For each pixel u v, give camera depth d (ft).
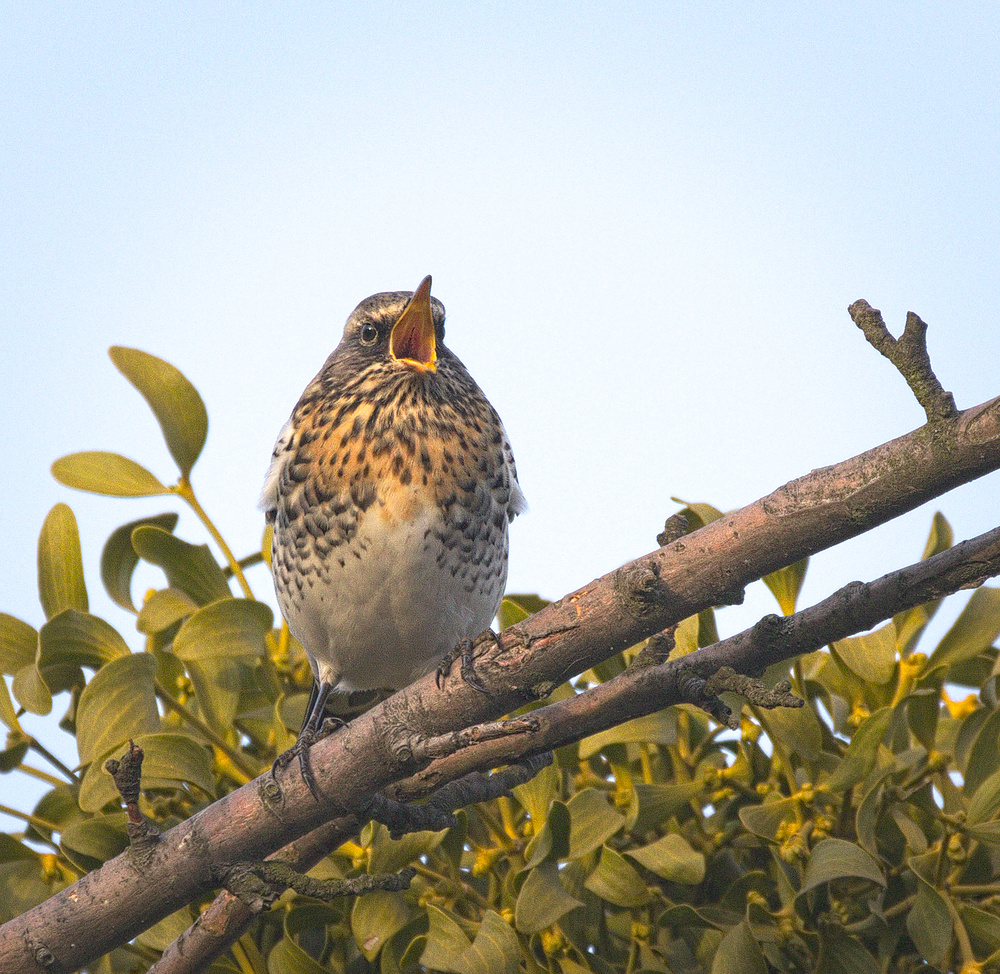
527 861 24.14
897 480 18.52
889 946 23.75
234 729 28.12
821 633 21.16
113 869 22.24
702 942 23.68
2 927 22.12
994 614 26.32
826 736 25.63
